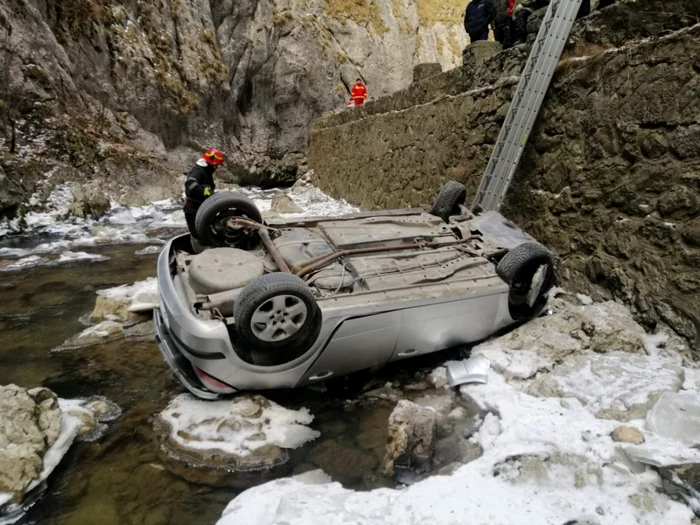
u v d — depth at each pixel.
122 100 15.45
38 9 13.18
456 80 8.20
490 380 3.96
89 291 6.81
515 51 6.64
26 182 11.50
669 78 4.28
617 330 4.29
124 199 13.53
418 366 4.45
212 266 3.98
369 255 4.45
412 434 3.21
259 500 2.81
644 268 4.51
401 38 24.84
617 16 4.95
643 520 2.56
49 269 7.93
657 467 2.84
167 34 16.81
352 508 2.67
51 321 5.75
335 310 3.67
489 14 9.04
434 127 8.65
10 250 9.23
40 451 3.16
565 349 4.19
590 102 5.13
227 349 3.49
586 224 5.23
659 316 4.33
